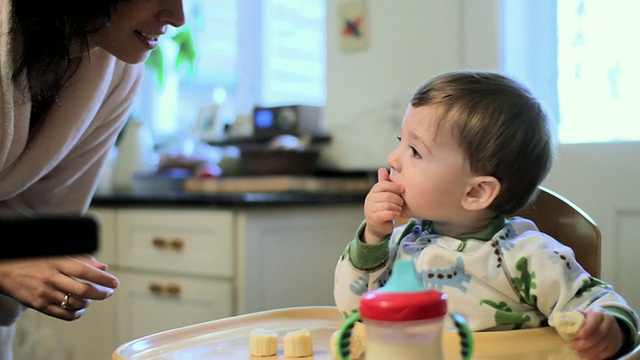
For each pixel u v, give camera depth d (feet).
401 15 6.87
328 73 7.55
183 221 5.92
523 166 2.80
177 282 5.94
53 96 3.47
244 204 5.39
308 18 8.73
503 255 2.70
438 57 6.57
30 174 3.74
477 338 2.52
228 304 5.53
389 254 2.88
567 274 2.61
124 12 3.06
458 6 6.38
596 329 2.23
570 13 5.92
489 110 2.76
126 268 6.43
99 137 4.18
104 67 3.81
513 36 6.15
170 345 2.73
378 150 7.10
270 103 9.12
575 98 5.87
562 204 3.20
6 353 4.36
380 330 1.72
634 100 5.56
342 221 6.37
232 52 9.45
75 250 2.31
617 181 5.41
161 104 9.91
